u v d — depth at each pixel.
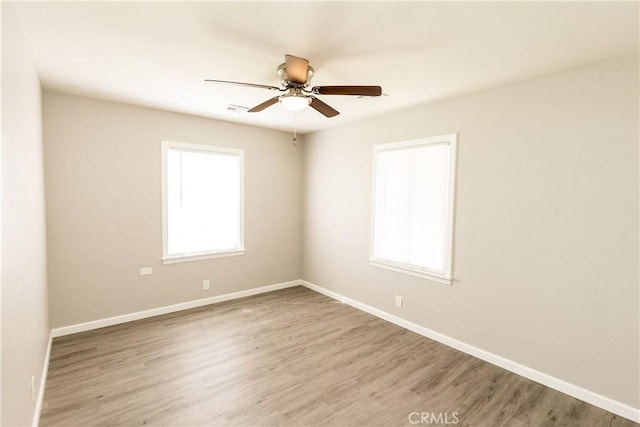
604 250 2.22
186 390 2.39
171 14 1.73
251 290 4.66
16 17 1.63
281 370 2.68
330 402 2.28
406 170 3.52
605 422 2.12
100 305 3.45
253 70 2.50
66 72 2.56
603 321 2.24
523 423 2.10
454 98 3.04
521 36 1.90
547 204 2.47
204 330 3.44
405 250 3.56
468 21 1.75
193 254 4.06
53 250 3.15
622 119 2.12
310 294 4.74
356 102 3.23
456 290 3.09
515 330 2.68
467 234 2.98
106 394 2.32
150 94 3.13
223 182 4.32
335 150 4.46
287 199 4.96
